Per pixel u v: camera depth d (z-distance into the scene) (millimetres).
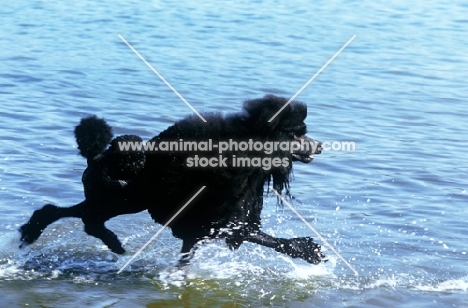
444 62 20516
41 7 25609
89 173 9023
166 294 8586
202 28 23156
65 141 13375
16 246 9594
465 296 8656
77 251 9719
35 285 8648
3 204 10734
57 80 17203
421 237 10164
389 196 11539
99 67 18422
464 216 10852
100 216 9227
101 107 15367
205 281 8961
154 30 22641
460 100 17109
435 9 28203
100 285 8750
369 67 19672
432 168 12750
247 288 8805
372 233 10266
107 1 27250
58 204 10852
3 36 21141
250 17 25219
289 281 8984
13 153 12664
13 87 16547
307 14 26219
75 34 21750
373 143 13977
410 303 8453
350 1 29266
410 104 16641
